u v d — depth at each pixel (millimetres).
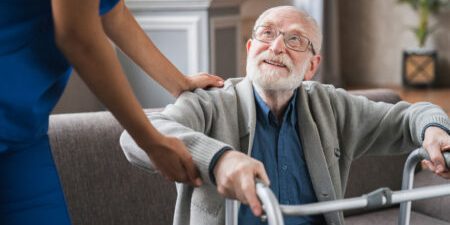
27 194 1100
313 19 1603
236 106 1604
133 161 1340
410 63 7348
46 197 1117
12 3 1004
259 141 1600
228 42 3980
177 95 1577
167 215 1980
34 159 1115
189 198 1533
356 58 7816
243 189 1080
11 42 1020
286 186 1596
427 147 1483
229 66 4020
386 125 1686
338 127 1703
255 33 1582
